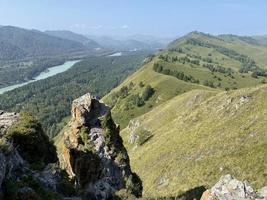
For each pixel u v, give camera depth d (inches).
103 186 1628.9
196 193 2266.2
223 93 5398.6
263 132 3671.3
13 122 1681.8
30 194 1128.8
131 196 1739.7
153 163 4739.2
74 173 1776.6
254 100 4441.4
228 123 4352.9
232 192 1242.0
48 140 1744.6
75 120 2023.9
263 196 1211.9
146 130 6555.1
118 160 1955.0
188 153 4244.6
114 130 2069.4
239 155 3464.6
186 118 5472.4
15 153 1301.7
